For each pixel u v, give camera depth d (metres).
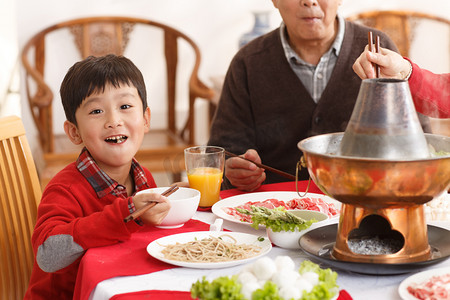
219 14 4.32
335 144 1.16
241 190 1.63
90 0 4.04
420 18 4.26
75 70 1.40
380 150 0.96
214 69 4.40
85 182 1.37
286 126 2.09
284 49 2.07
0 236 1.62
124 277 1.04
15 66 3.55
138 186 1.50
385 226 1.08
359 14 4.19
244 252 1.10
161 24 3.95
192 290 0.85
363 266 0.98
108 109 1.37
